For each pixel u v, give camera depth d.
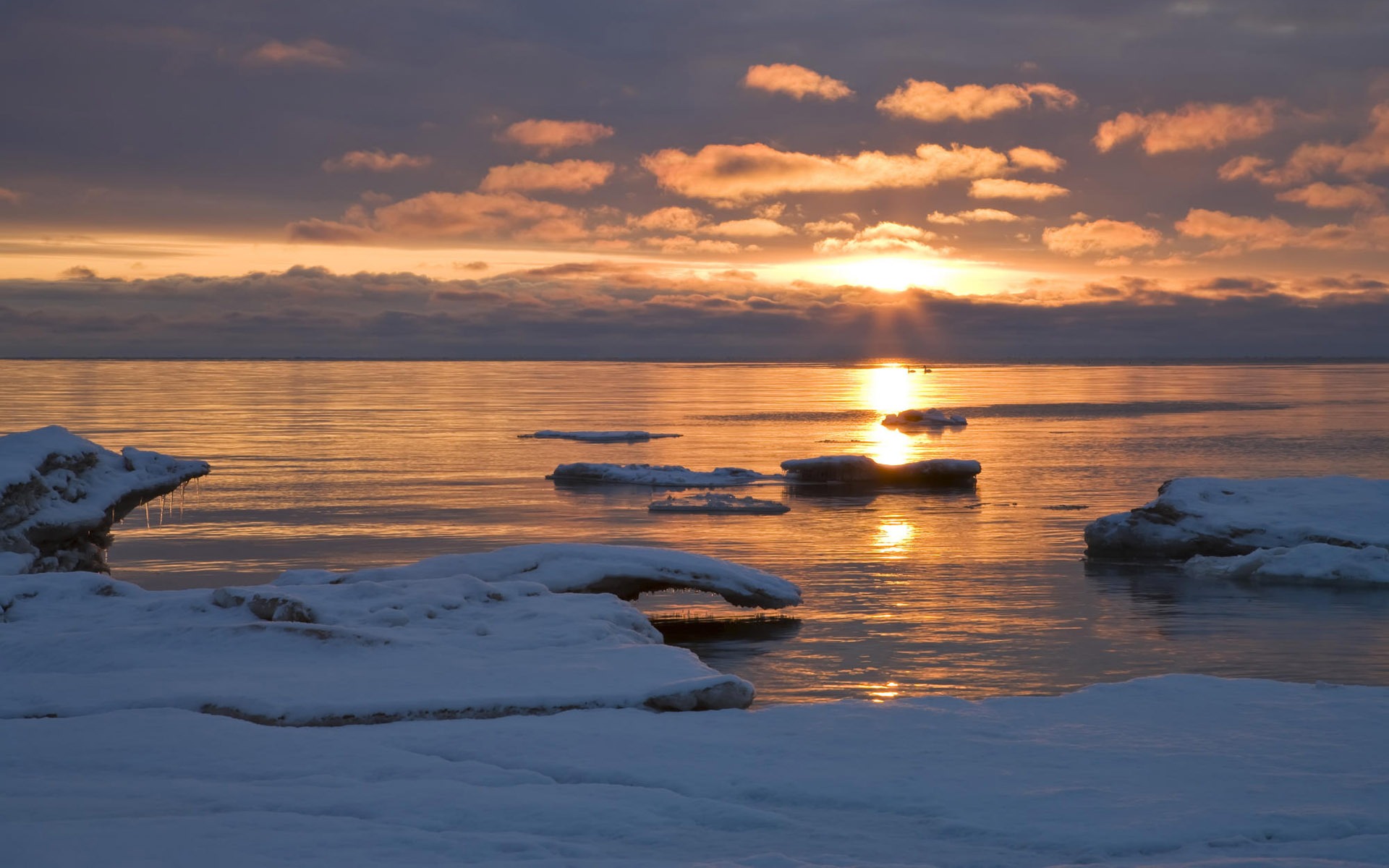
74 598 24.16
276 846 10.15
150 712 15.49
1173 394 179.00
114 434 95.19
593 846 10.45
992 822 11.15
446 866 9.77
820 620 30.62
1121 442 91.75
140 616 22.61
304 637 20.11
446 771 12.80
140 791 11.97
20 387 192.50
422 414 125.31
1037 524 49.19
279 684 17.42
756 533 47.16
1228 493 41.09
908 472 65.31
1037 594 34.06
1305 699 16.30
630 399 165.12
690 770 12.91
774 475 68.12
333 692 16.97
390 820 11.06
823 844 10.67
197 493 59.47
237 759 13.33
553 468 72.69
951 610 31.77
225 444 87.12
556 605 23.66
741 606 30.92
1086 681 24.44
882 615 31.20
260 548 43.16
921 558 40.81
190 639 20.28
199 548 42.97
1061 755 13.44
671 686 16.98
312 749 13.68
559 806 11.45
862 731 14.57
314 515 51.81
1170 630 29.12
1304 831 10.85
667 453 84.38
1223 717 15.34
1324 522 38.00
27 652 19.98
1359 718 15.25
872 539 45.44
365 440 92.19
